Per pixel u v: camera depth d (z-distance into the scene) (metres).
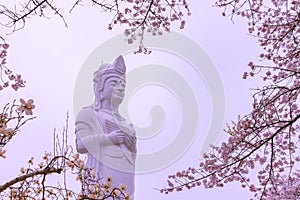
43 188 7.14
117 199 8.98
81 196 7.57
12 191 7.52
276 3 11.06
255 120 9.59
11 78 9.91
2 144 7.11
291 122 8.73
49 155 8.18
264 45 10.70
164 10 10.94
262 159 10.88
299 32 10.60
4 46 10.00
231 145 10.02
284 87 9.02
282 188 11.69
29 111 7.15
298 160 11.27
